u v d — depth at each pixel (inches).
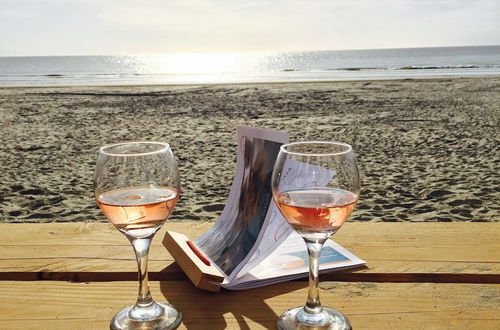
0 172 287.9
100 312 46.4
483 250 58.0
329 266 53.4
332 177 43.8
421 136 382.3
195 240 59.8
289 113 530.6
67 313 46.3
